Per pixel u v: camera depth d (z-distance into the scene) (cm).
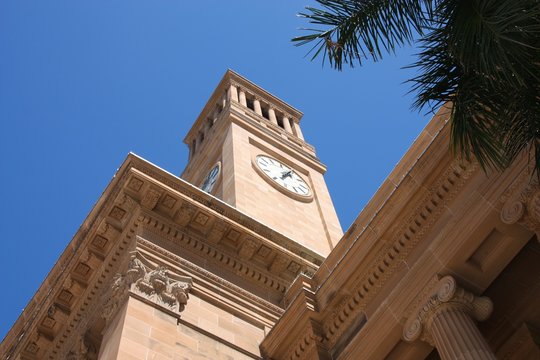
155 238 2562
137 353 2011
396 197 2058
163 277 2367
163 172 2705
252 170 4312
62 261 2784
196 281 2488
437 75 1230
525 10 1073
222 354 2261
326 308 2195
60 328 2708
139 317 2147
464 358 1573
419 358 1836
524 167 1700
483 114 1177
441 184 1961
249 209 3803
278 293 2709
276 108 5894
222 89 5884
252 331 2452
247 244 2734
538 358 1867
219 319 2403
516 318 1903
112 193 2673
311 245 3819
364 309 2088
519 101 1138
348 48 1276
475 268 1800
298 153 4994
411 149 2280
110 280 2528
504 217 1722
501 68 1064
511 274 1898
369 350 1914
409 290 1878
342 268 2181
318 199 4472
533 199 1653
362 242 2125
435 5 1220
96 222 2653
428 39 1239
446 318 1705
